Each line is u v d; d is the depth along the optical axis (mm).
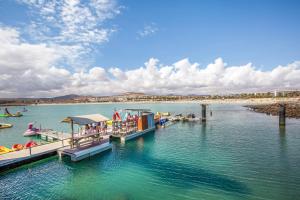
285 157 22281
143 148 27219
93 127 29828
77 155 21609
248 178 16859
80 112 114562
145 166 20328
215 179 16844
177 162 21344
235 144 28797
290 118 54469
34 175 18391
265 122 50812
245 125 46625
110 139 31766
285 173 17781
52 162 21703
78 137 24672
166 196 14289
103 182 16766
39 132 38344
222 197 13922
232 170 18719
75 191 15266
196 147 27531
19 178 17766
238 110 92000
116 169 19625
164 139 33000
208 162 21141
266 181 16219
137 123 36750
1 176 18172
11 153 21859
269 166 19594
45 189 15672
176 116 58688
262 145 27781
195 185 15852
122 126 34719
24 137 38125
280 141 29938
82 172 19000
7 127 52094
